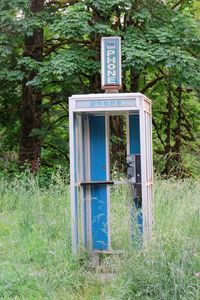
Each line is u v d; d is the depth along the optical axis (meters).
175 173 15.69
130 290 4.81
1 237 7.51
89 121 6.88
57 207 8.54
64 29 12.73
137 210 6.39
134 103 6.23
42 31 14.66
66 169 13.09
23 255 6.47
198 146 17.56
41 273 5.72
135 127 6.77
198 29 13.60
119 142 14.16
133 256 5.29
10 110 16.08
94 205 6.81
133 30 13.48
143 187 6.21
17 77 13.38
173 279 4.68
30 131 15.05
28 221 7.95
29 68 13.24
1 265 6.01
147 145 6.55
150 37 13.34
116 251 6.25
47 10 14.07
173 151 16.77
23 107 15.10
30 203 8.85
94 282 5.44
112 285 5.12
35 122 15.16
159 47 13.05
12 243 7.08
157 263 4.93
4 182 11.15
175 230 5.60
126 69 13.10
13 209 9.41
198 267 4.84
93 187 6.83
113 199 8.16
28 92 14.89
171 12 14.60
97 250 6.53
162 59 12.84
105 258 5.96
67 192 9.27
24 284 5.43
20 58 13.76
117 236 6.73
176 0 16.70
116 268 5.59
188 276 4.73
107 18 13.94
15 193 9.83
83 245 6.45
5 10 13.27
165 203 8.28
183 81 13.70
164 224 6.49
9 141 16.62
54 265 5.98
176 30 13.59
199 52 13.98
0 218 8.63
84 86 14.80
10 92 15.53
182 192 8.98
